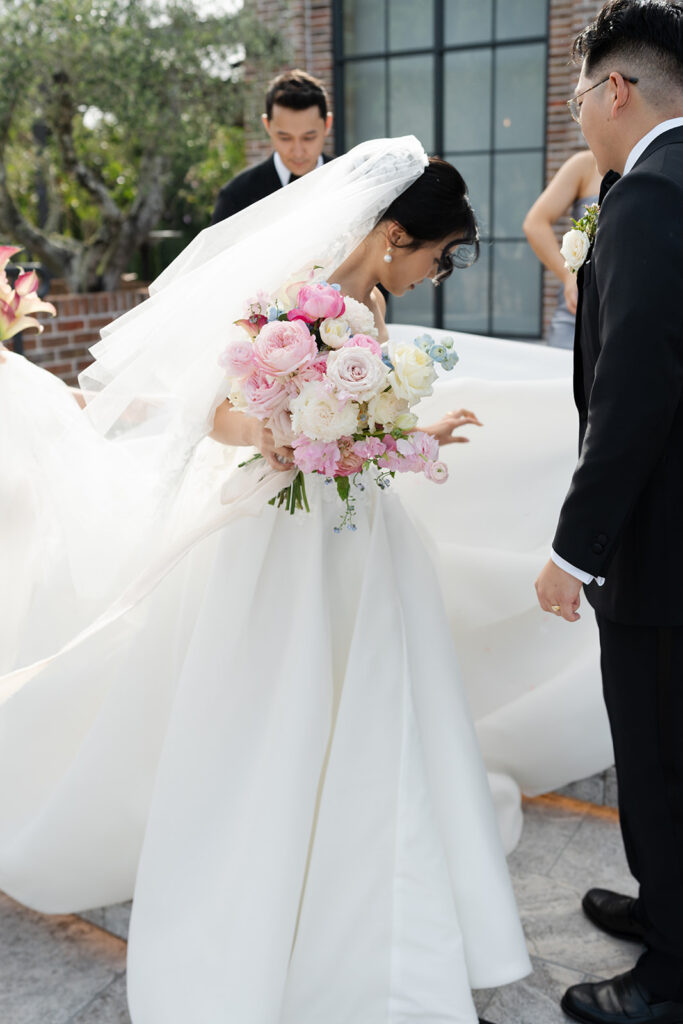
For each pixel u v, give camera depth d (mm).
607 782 2676
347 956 1805
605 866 2443
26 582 2277
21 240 7840
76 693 2139
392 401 1654
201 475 2051
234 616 1831
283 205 1906
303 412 1616
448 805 1879
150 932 1854
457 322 8344
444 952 1790
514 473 2590
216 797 1835
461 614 2607
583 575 1628
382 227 1839
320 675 1797
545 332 8008
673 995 1906
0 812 2186
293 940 1815
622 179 1568
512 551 2617
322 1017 1824
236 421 1844
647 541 1705
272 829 1754
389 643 1836
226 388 1824
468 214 1835
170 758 1859
